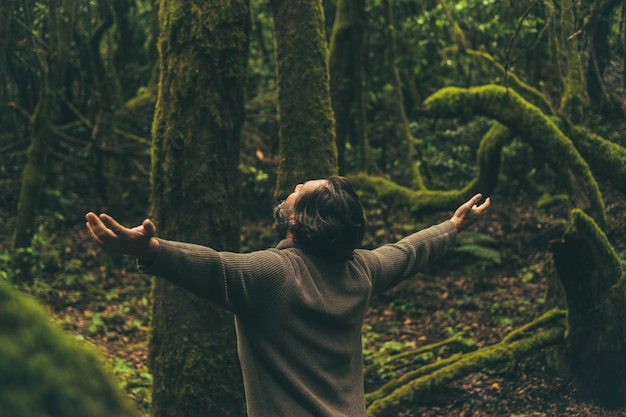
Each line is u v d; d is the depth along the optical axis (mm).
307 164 4898
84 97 11195
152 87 10789
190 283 1972
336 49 7688
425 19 9812
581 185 5551
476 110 5766
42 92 8469
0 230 10227
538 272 8836
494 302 8125
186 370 4102
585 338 5234
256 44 11641
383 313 8375
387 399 5152
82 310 8266
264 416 2131
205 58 4055
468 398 5691
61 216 10219
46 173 10578
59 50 8469
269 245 10359
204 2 4062
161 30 4176
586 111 7035
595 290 5086
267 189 10562
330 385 2162
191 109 4062
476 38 10148
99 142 9953
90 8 11125
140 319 8164
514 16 9094
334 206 2209
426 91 11031
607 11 6531
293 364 2131
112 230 1834
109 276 9461
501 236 9906
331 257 2225
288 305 2115
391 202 7488
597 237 4957
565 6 6035
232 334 4188
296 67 4926
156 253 1913
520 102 5699
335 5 10242
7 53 8906
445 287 8734
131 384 5797
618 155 5812
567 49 6293
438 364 5602
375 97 10234
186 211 4070
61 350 706
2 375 647
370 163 8961
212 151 4078
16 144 10648
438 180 10352
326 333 2186
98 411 699
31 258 8594
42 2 9109
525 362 5957
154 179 4164
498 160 7090
